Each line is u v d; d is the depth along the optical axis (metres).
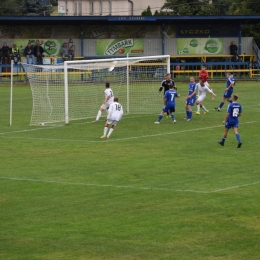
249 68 78.25
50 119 43.81
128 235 18.53
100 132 38.12
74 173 26.91
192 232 18.73
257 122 41.97
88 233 18.77
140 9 118.19
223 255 16.83
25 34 79.56
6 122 43.00
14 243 17.97
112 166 28.20
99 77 57.38
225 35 81.69
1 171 27.50
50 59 77.31
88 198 22.77
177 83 74.75
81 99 54.22
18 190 24.12
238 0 103.38
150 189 23.92
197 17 77.19
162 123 41.59
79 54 80.25
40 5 119.69
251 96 59.34
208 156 30.25
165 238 18.23
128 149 32.34
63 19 75.88
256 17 77.69
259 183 24.69
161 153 31.14
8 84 73.19
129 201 22.27
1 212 21.16
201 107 46.66
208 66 79.06
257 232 18.70
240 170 27.06
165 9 115.31
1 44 79.06
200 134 36.88
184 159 29.58
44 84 55.81
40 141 35.12
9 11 118.44
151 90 56.72
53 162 29.31
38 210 21.33
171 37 81.12
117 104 35.91
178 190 23.70
